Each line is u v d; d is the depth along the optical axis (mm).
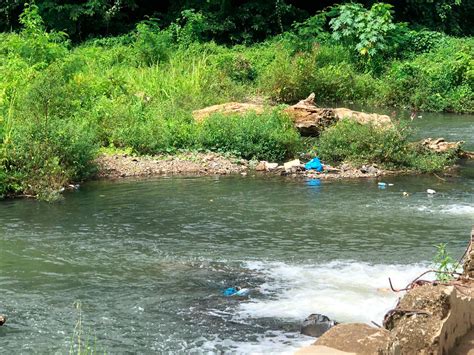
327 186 13633
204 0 33188
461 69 26172
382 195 12906
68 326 7234
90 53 25984
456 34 36594
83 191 13102
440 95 25297
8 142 13422
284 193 12992
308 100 19031
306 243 9992
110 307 7734
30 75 17672
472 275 6465
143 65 25641
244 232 10523
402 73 26625
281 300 7871
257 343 6816
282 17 34188
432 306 4973
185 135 16266
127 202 12273
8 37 25875
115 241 10086
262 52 29219
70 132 13992
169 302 7863
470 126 21141
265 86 24938
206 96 20766
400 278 8547
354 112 18312
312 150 16406
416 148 16000
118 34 33000
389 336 5012
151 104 18953
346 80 26125
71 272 8844
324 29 33969
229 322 7309
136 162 15062
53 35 22828
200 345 6797
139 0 34750
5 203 12242
